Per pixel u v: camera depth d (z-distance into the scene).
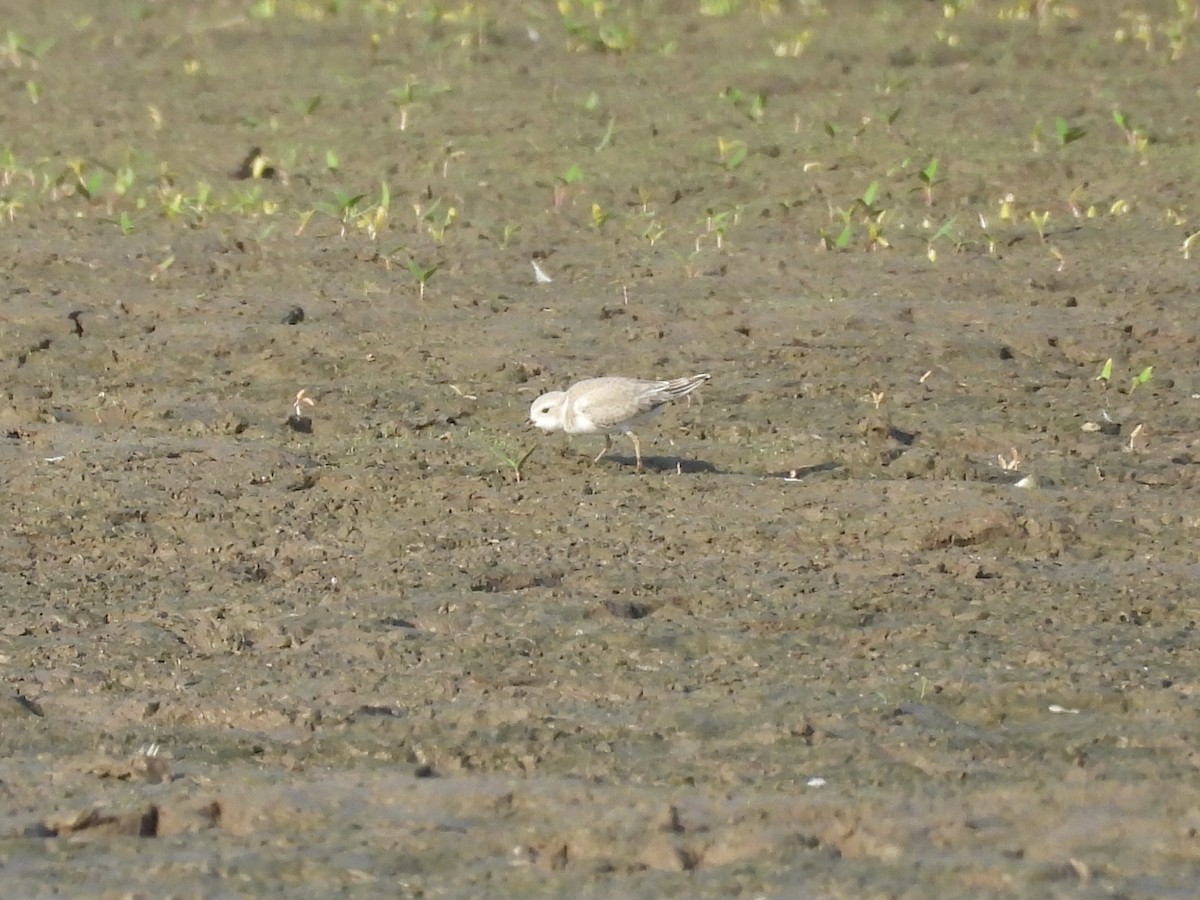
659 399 14.61
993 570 12.71
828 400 16.41
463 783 9.68
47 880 8.76
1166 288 19.17
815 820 9.29
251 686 10.99
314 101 25.05
